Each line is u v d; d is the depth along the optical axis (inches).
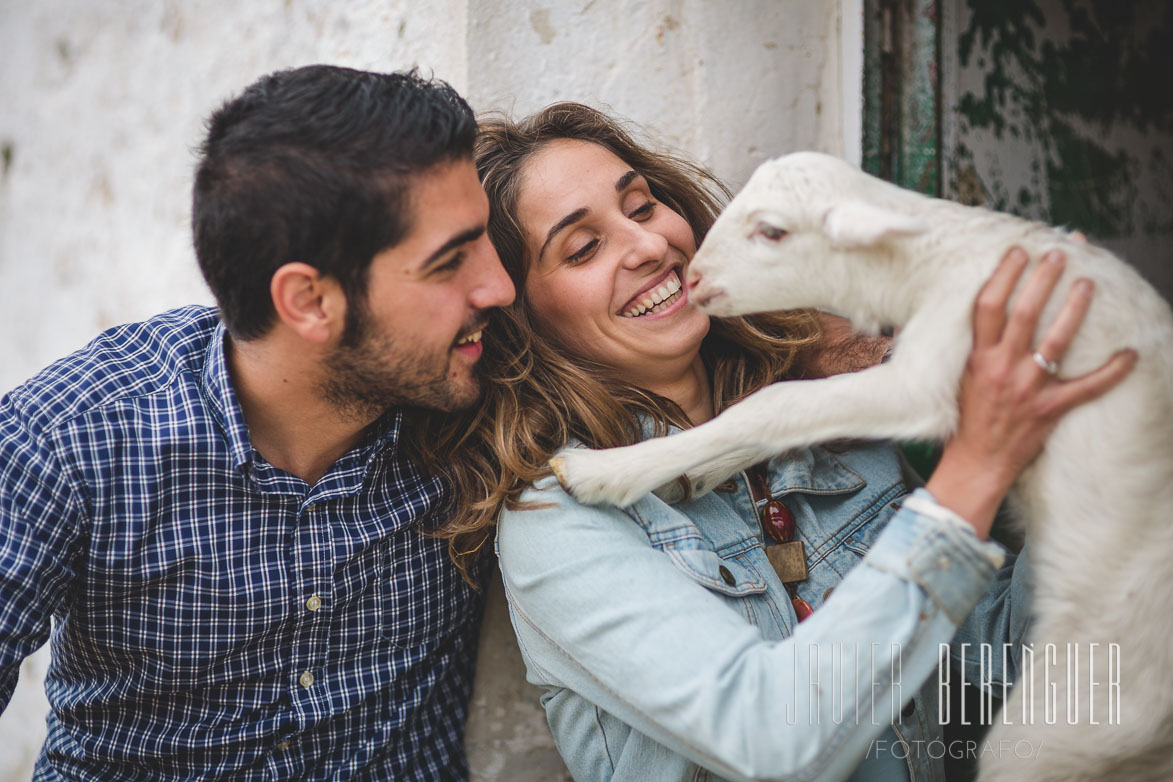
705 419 76.8
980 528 54.2
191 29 119.0
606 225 69.5
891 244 59.1
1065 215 107.1
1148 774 57.1
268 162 58.2
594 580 59.8
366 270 59.1
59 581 62.6
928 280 58.7
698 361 78.0
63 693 70.2
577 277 69.4
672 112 93.8
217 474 64.9
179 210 120.4
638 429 71.1
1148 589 55.1
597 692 62.8
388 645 71.8
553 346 73.4
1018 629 69.4
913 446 91.5
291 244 58.6
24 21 147.9
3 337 155.4
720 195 94.4
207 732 67.7
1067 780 57.9
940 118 95.2
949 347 56.4
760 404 60.2
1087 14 107.3
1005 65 100.1
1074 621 57.1
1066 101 106.0
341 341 61.6
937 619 53.5
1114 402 55.1
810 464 70.7
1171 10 116.0
